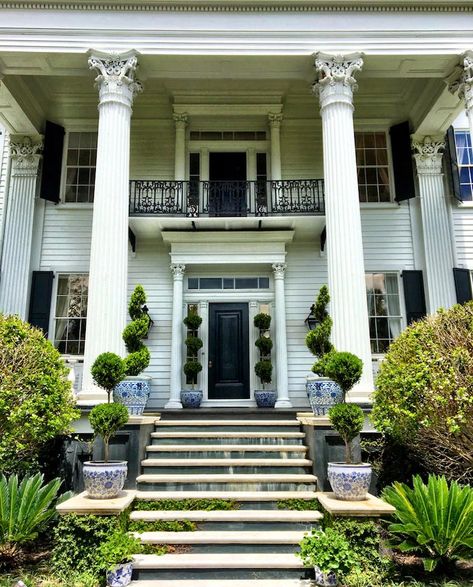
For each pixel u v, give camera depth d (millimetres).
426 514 4461
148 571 4488
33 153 11086
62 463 6449
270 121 11281
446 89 9359
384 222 11062
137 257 10977
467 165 11469
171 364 10266
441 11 8414
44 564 4734
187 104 11180
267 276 11008
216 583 4348
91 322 7285
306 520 5152
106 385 5469
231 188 10805
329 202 7859
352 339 7305
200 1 8227
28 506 4812
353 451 5805
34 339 5938
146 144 11367
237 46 8250
